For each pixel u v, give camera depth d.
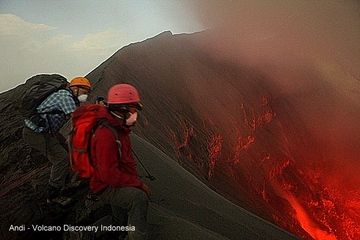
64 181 5.66
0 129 9.00
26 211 5.76
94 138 4.11
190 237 5.35
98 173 4.24
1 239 5.44
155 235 5.27
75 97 5.27
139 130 14.98
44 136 5.35
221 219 6.93
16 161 7.67
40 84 5.25
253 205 19.25
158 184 7.01
